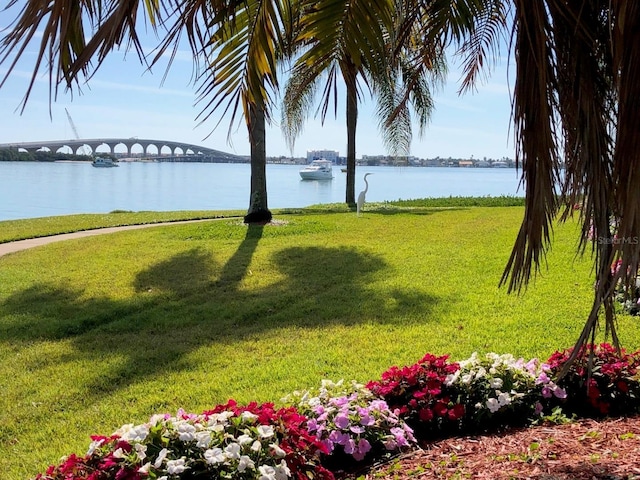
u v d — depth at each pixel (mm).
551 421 2754
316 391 3006
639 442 2387
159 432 2049
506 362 2992
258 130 11641
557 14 1643
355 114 17406
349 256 8266
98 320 5438
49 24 1109
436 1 2182
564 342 4336
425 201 18203
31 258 8617
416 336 4664
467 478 2168
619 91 1519
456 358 4117
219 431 2104
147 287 6684
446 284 6430
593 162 1691
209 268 7629
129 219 14336
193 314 5562
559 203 1766
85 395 3779
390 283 6566
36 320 5445
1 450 3094
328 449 2410
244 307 5742
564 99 1705
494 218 12555
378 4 1995
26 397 3752
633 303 4691
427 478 2240
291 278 6996
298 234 10570
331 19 2025
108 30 1208
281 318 5375
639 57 1461
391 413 2637
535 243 1757
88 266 7883
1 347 4734
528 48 1643
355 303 5770
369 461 2518
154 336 4965
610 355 3053
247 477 1952
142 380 3979
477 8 2244
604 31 1666
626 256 1552
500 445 2525
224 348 4582
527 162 1707
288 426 2250
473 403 2799
